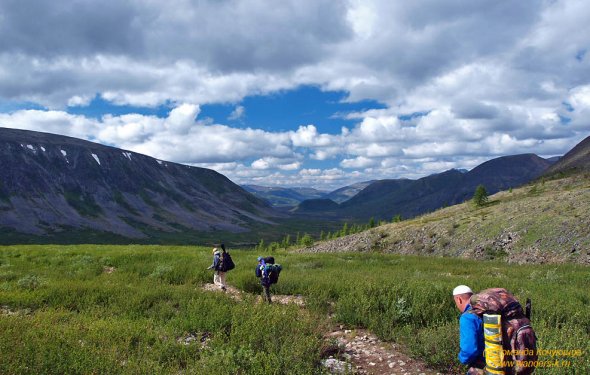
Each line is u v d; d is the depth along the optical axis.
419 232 69.81
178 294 11.58
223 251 14.63
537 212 54.47
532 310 8.55
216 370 5.79
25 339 6.36
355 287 11.79
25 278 13.70
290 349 6.65
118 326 7.86
